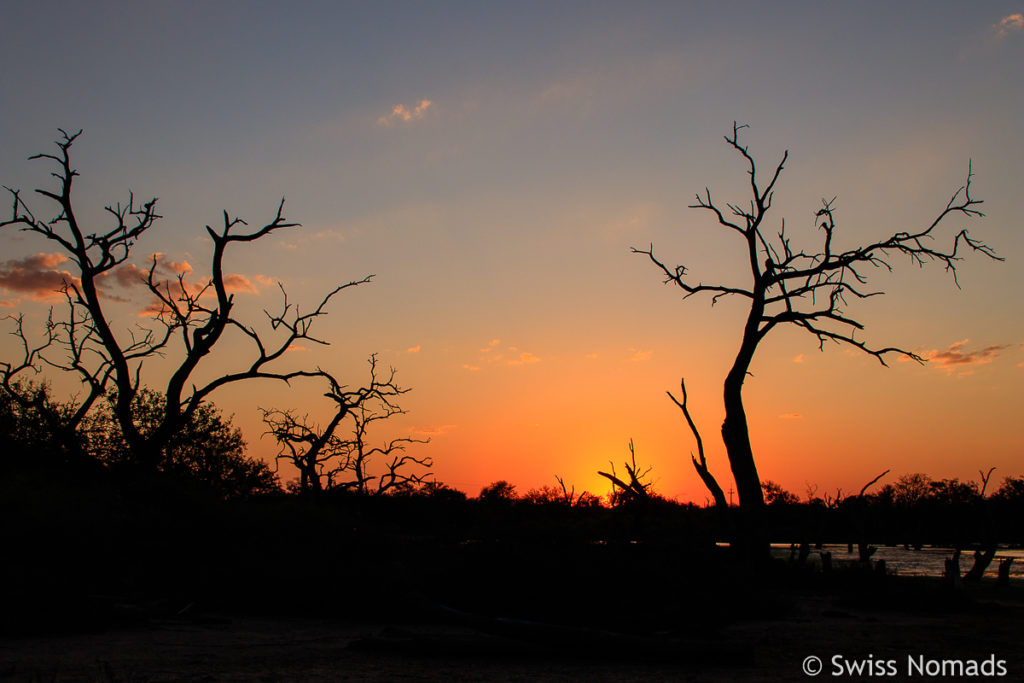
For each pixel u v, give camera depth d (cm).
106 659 1027
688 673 1050
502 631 1193
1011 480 9788
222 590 1617
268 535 1831
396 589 1541
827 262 3170
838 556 6284
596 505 2889
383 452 3950
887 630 1570
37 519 1673
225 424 3525
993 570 4509
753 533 2866
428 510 3453
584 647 1141
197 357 3159
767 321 3147
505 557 1728
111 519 1766
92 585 1511
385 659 1117
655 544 2088
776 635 1483
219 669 984
